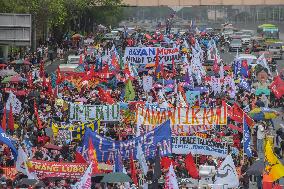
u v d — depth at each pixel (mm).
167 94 89188
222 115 63094
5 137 54844
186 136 59812
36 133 65875
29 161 51906
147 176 54250
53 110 77375
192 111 62844
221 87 90188
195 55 101875
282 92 89875
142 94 87688
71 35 184625
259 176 57438
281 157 66750
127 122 70312
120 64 109125
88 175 46375
